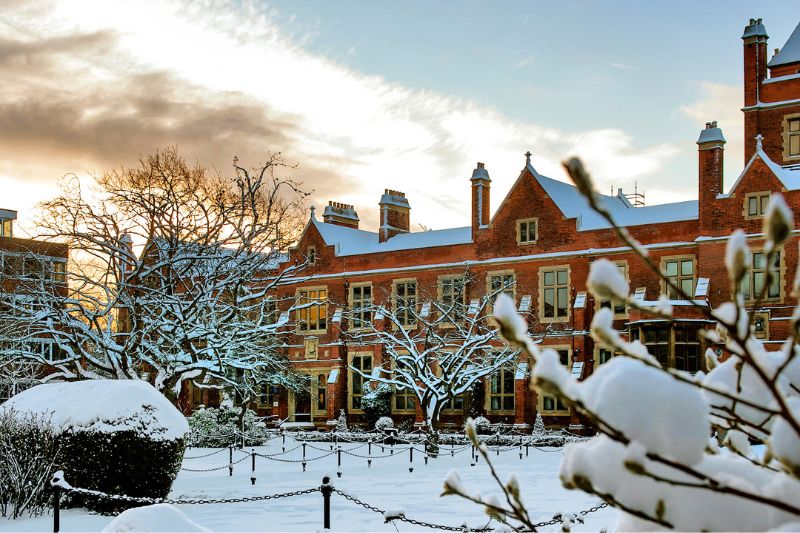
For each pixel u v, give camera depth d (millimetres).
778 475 3100
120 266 31344
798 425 2631
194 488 22625
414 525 15852
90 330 27703
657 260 43875
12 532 15125
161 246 30547
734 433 4180
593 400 2877
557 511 17375
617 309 45156
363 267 54375
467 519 16422
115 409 17906
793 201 39344
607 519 16266
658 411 2738
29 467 17391
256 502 19719
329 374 54219
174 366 27844
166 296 27297
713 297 41031
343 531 15297
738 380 3334
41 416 18156
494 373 41938
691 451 2740
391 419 49219
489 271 49531
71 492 17844
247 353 33688
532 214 48406
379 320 52906
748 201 40688
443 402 36906
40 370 40656
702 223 41906
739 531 2887
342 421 52250
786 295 39031
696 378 3953
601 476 3061
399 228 58344
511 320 2846
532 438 41688
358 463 31875
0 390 34469
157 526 9062
